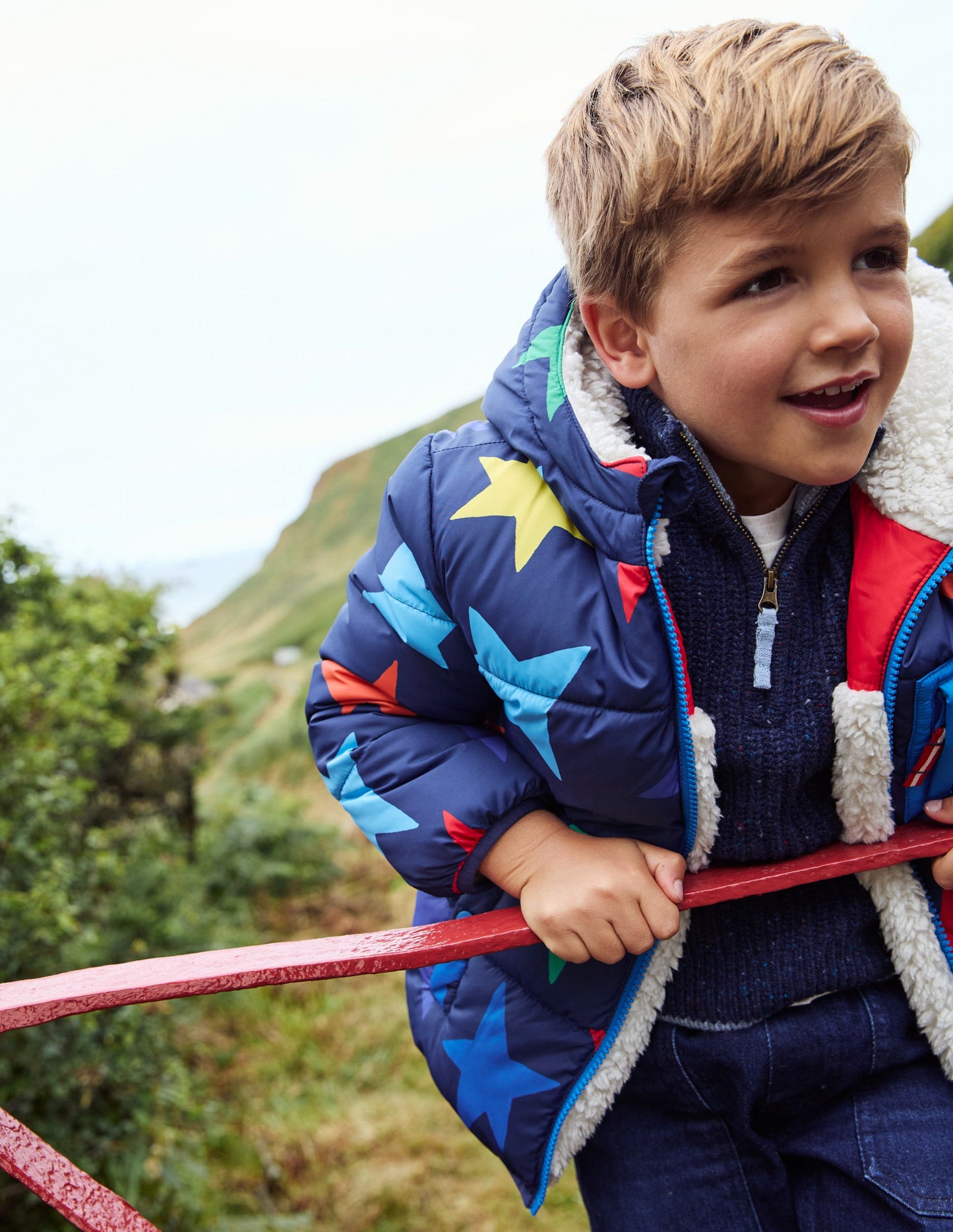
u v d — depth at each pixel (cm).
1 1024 71
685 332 76
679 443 81
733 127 70
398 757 90
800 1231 90
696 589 84
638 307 79
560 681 80
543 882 83
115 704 654
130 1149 377
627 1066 91
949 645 82
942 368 82
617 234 78
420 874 88
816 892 91
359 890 808
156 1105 404
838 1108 92
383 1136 444
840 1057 89
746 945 90
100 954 424
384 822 89
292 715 1402
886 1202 85
